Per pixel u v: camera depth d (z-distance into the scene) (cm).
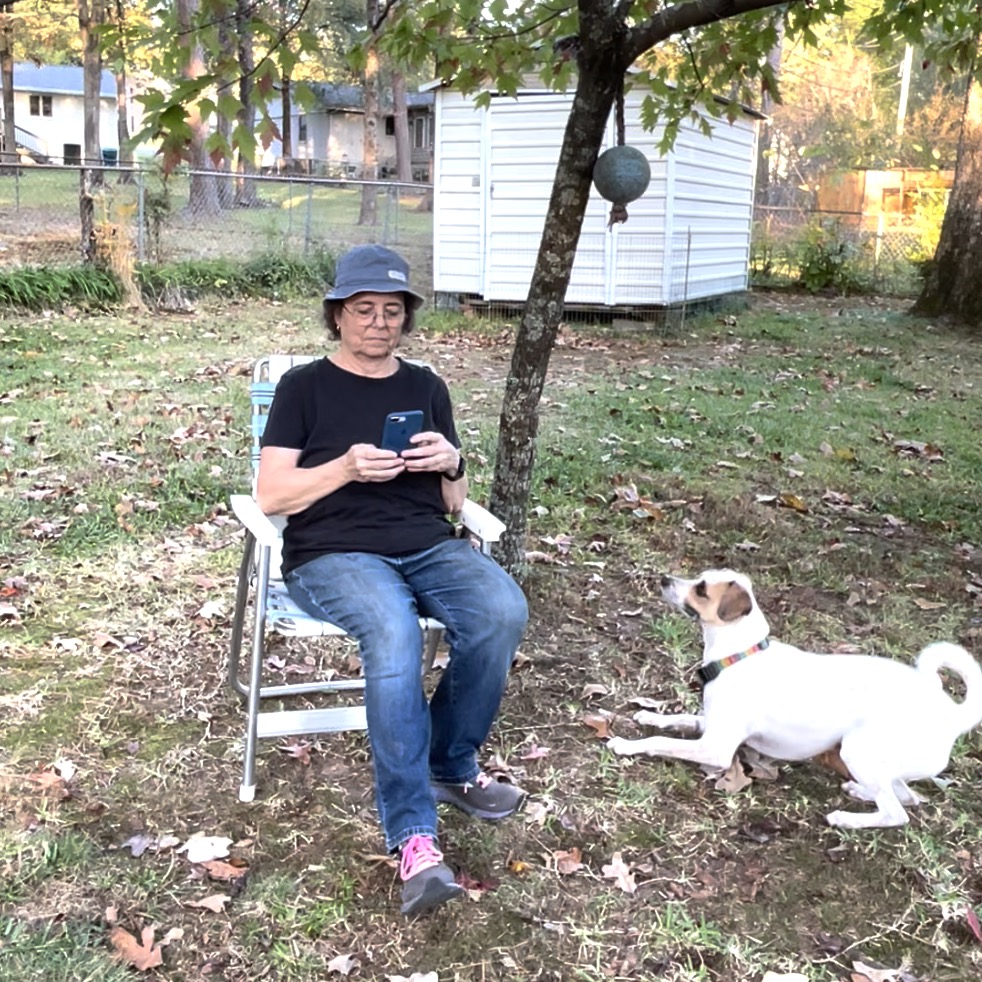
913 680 296
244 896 253
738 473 638
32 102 5016
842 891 266
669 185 1200
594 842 281
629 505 553
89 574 438
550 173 1211
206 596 424
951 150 3191
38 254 1319
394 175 4675
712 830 289
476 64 476
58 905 245
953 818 299
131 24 403
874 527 556
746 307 1525
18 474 555
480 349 1066
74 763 304
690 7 342
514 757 321
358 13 2702
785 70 3403
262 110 352
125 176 1381
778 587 464
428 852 245
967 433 774
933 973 239
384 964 234
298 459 289
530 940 244
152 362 906
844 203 2552
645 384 905
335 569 277
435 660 360
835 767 318
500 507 418
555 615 420
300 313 1250
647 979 234
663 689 369
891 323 1370
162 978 227
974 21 502
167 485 545
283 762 311
